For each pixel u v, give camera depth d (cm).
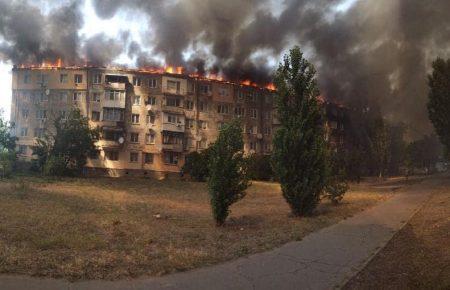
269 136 6712
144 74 5878
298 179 1631
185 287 696
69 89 5819
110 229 1202
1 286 654
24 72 5978
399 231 1255
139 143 5772
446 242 1026
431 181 3925
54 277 707
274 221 1496
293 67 1700
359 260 892
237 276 768
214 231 1272
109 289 666
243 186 1427
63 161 3600
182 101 6022
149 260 841
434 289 691
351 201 2206
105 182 3266
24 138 5841
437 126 4038
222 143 1434
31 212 1438
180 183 3597
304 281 743
